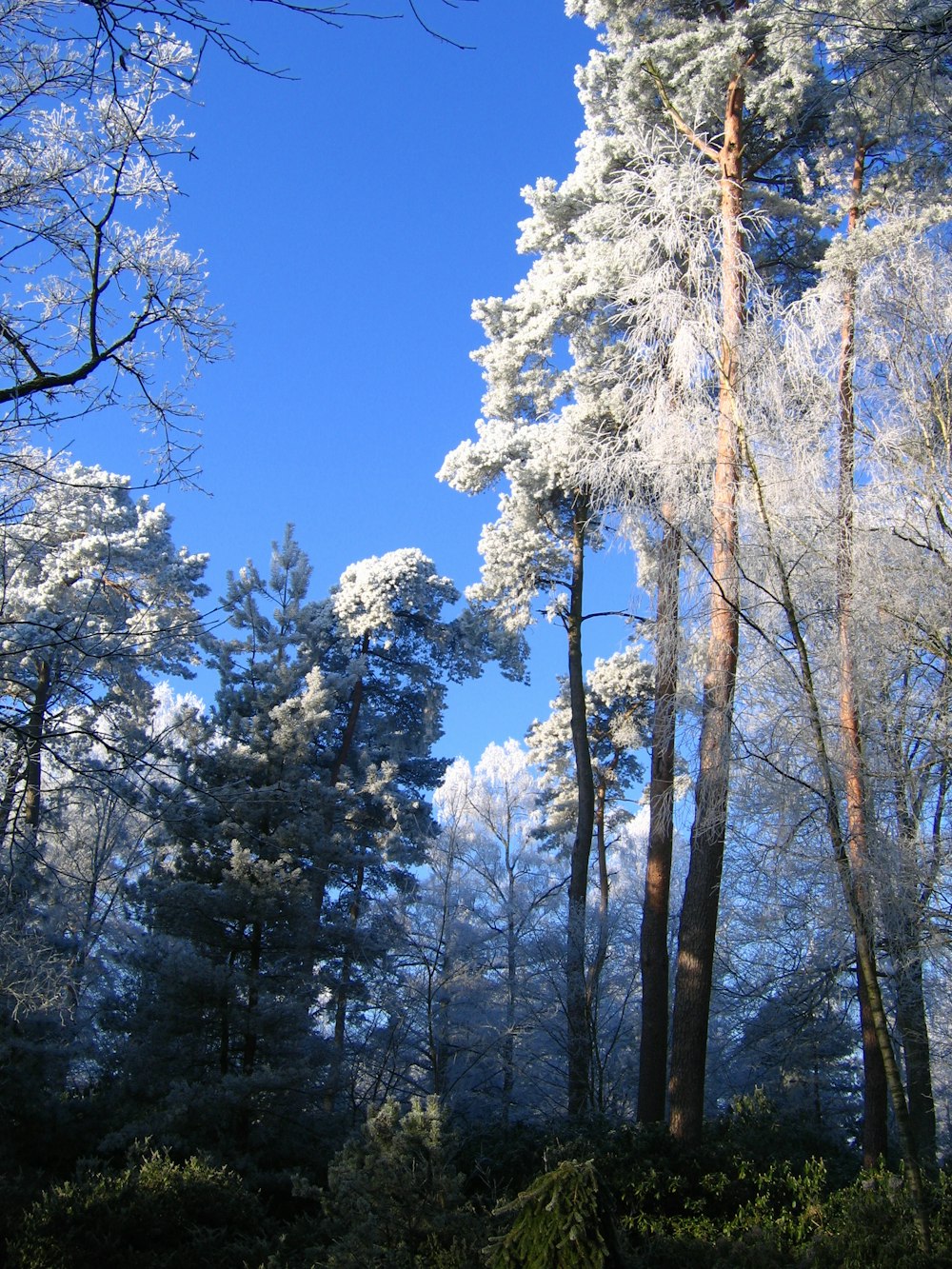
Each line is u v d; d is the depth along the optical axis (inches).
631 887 1018.1
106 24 175.0
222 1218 396.2
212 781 625.0
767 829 394.0
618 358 375.9
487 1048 722.8
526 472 719.1
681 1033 474.3
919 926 367.9
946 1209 287.4
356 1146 344.2
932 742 352.5
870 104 318.3
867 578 320.2
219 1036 594.9
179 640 295.7
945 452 325.4
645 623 448.1
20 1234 358.0
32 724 261.9
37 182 231.6
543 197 725.9
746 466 317.1
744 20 540.7
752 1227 337.1
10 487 260.4
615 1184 401.4
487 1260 249.8
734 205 435.2
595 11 628.4
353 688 1125.7
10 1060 546.9
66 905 622.2
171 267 246.2
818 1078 774.5
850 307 343.0
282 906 604.4
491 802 1024.9
